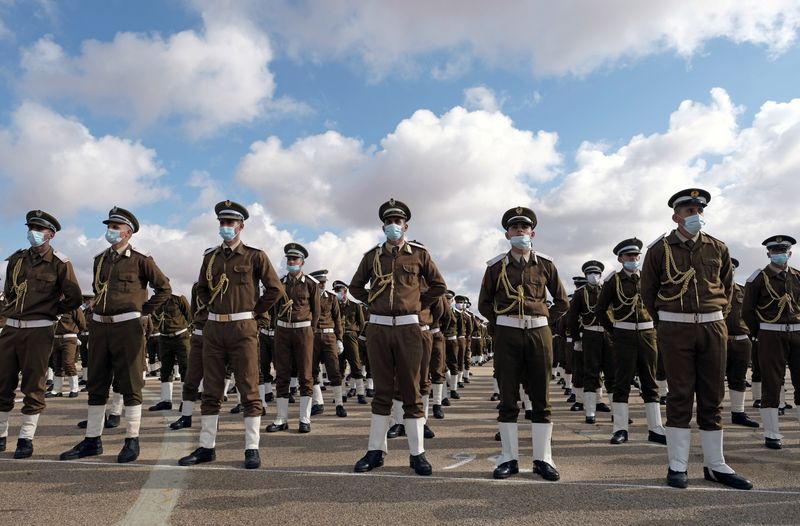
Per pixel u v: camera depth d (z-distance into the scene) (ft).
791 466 16.25
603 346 25.31
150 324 44.52
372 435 16.43
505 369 15.78
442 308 24.84
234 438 20.90
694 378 14.88
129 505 12.39
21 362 17.98
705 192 15.44
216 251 18.02
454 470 15.80
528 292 15.96
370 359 16.84
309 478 14.78
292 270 24.11
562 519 11.44
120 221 18.13
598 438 20.93
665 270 15.38
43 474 15.17
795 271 20.17
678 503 12.59
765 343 19.74
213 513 11.81
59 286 18.62
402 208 17.97
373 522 11.23
